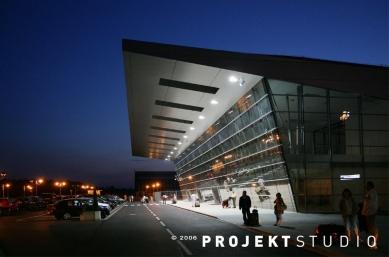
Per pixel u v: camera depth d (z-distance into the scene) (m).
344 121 28.45
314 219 21.83
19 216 34.06
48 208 33.75
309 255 10.79
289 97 27.81
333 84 28.08
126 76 28.59
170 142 66.31
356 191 28.45
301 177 27.94
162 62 25.09
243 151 37.00
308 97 28.14
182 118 43.28
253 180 35.19
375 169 28.78
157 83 30.27
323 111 28.31
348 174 28.48
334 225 12.09
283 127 27.81
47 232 18.30
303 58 29.59
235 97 32.56
